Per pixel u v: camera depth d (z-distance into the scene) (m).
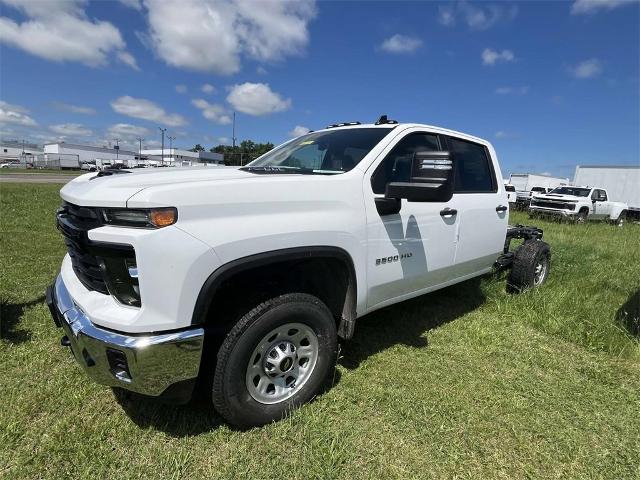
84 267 2.24
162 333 2.00
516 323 4.15
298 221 2.37
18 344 3.28
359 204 2.73
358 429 2.44
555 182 35.28
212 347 2.29
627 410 2.75
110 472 2.07
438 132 3.64
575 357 3.49
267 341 2.36
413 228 3.19
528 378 3.10
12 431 2.30
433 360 3.31
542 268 5.17
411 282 3.30
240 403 2.28
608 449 2.37
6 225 8.34
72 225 2.21
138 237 1.91
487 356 3.42
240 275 2.39
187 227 1.99
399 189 2.62
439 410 2.65
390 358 3.31
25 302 4.15
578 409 2.73
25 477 2.02
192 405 2.60
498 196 4.34
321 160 3.22
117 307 2.06
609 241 10.76
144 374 1.97
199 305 2.04
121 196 1.97
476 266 4.22
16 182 24.38
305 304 2.41
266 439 2.33
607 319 4.11
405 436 2.40
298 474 2.10
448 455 2.26
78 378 2.83
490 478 2.13
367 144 3.11
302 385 2.56
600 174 23.75
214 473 2.09
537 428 2.52
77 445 2.22
